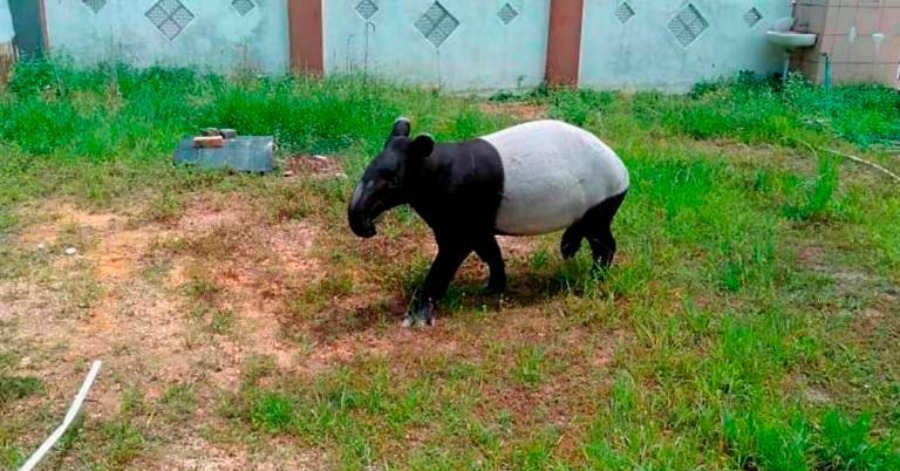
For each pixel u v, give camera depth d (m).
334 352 3.86
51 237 5.10
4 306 4.18
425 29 9.70
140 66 9.12
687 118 8.55
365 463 3.04
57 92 8.07
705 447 3.14
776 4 10.58
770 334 3.99
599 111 9.04
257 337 3.98
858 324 4.25
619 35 10.23
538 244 5.29
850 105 9.23
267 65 9.41
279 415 3.27
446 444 3.16
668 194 5.97
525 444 3.14
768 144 8.02
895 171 7.08
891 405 3.50
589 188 4.27
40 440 3.13
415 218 5.57
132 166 6.35
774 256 5.10
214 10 9.13
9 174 6.07
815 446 3.08
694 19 10.40
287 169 6.57
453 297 4.46
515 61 10.07
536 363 3.72
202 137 6.69
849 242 5.39
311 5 9.20
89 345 3.84
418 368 3.71
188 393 3.46
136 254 4.89
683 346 3.95
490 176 3.97
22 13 8.72
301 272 4.75
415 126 7.62
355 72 9.51
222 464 3.03
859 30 10.15
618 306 4.36
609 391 3.55
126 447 3.09
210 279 4.57
